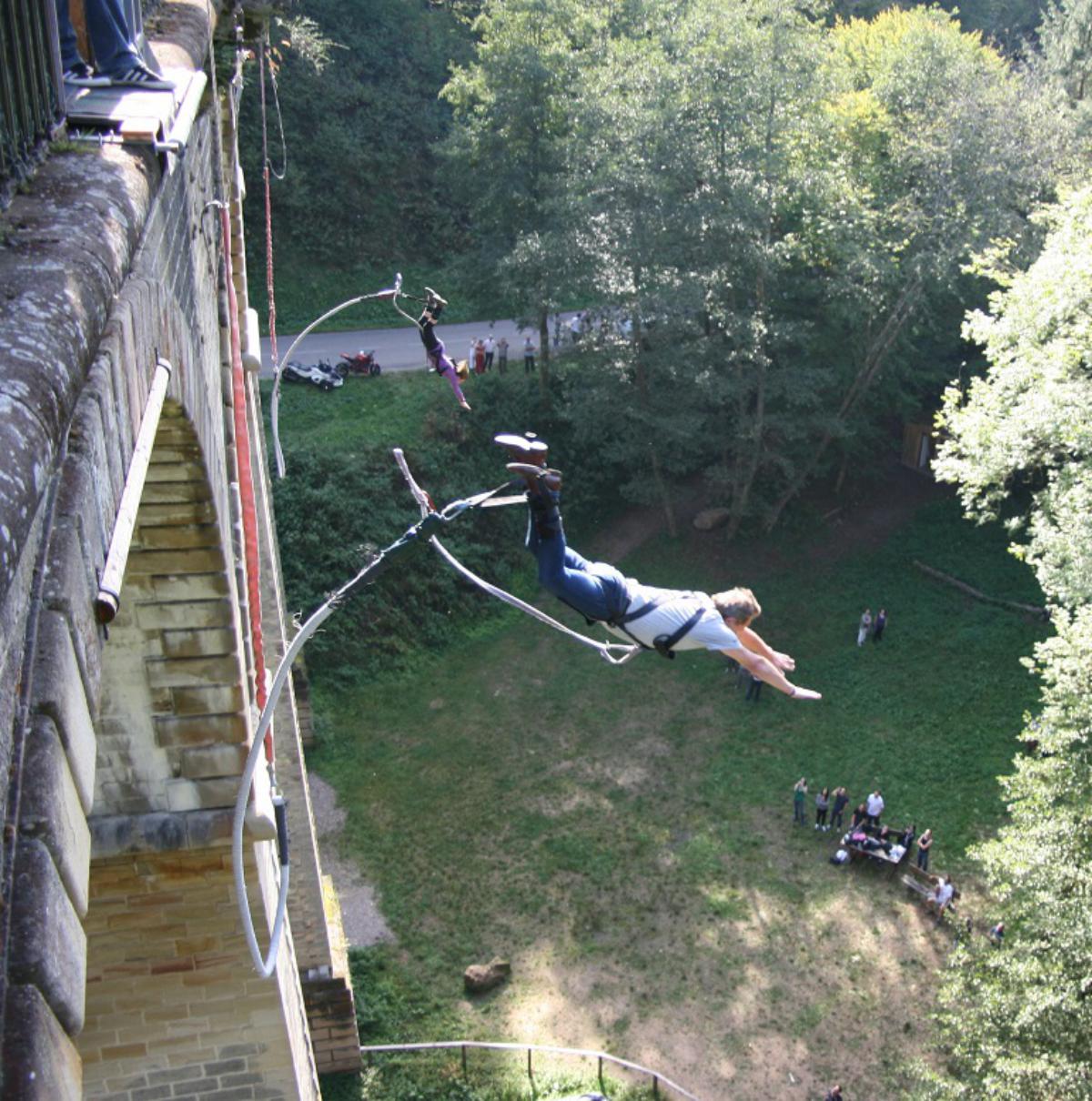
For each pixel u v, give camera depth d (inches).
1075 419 830.5
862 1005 885.2
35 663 132.9
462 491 1421.0
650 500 1448.1
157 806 415.5
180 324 296.0
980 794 1088.2
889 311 1408.7
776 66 1254.3
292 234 1836.9
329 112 1916.8
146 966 453.4
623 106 1263.5
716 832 1050.7
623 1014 875.4
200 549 364.5
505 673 1274.6
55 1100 112.3
